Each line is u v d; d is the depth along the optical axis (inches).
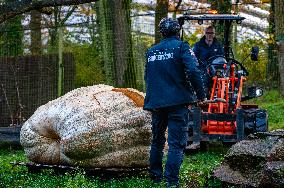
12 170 356.8
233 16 514.6
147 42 862.5
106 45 684.7
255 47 477.1
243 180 272.7
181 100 277.1
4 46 856.3
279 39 658.2
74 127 315.6
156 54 285.7
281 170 259.1
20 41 858.1
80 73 919.0
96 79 914.7
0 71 679.1
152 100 282.8
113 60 683.4
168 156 276.7
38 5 242.5
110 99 330.0
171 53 281.0
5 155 496.4
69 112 322.0
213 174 286.2
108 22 684.1
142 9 1014.4
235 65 494.0
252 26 1184.2
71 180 282.0
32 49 935.7
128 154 321.7
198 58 490.0
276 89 935.7
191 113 472.7
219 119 451.8
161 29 291.0
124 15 686.5
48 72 693.9
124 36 685.9
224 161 289.6
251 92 494.3
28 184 305.7
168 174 275.1
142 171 331.6
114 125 317.7
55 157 331.3
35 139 335.3
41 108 344.8
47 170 341.1
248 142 288.0
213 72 474.6
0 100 676.7
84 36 986.1
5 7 242.8
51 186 295.0
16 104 683.4
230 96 469.7
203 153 452.1
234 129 461.7
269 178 260.5
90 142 312.3
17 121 680.4
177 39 288.0
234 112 464.4
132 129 321.4
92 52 940.6
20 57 689.0
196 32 1050.1
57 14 988.6
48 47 1000.2
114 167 322.3
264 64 1114.1
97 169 319.9
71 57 702.5
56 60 696.4
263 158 270.4
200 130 454.6
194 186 293.3
